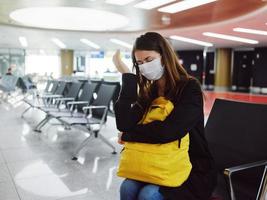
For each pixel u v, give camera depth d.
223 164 1.82
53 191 2.71
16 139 4.65
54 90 6.91
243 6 7.23
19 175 3.09
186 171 1.43
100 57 23.17
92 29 11.91
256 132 1.73
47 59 23.16
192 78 1.49
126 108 1.49
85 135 5.00
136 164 1.41
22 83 11.27
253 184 1.67
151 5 7.44
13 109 8.21
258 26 9.87
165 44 1.44
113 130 5.43
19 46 20.09
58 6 7.86
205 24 9.94
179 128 1.37
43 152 3.95
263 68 17.59
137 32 12.27
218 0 6.71
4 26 11.29
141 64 1.45
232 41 14.61
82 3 7.40
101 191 2.73
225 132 1.88
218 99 2.03
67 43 17.48
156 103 1.48
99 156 3.81
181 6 7.43
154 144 1.40
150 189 1.39
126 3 7.28
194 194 1.42
